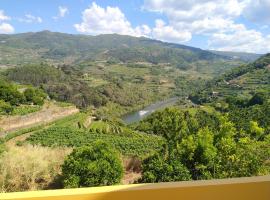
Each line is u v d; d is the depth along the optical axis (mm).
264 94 75500
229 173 10953
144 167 12570
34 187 11023
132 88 163750
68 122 70375
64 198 3082
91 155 11578
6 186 10727
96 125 75562
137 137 57375
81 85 123938
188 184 3248
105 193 3129
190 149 12508
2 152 12594
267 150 11641
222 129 14922
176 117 21359
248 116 48281
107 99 127500
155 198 3174
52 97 104562
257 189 3285
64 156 13773
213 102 96688
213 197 3230
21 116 58312
